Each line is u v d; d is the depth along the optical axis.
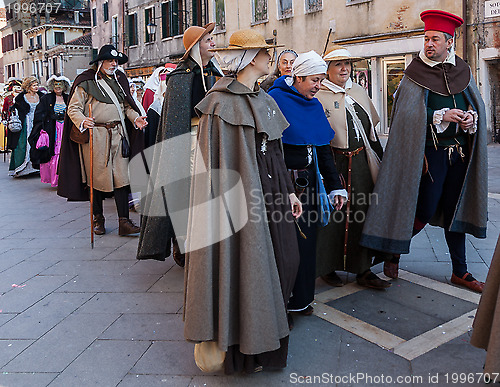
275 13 19.97
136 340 3.21
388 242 3.76
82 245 5.23
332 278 4.06
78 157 5.54
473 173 3.75
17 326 3.44
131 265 4.59
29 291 4.03
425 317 3.45
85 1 45.59
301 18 19.08
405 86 3.76
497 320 2.41
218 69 4.03
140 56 28.27
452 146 3.72
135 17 28.55
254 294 2.60
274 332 2.64
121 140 5.47
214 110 2.65
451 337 3.17
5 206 7.28
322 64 3.26
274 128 2.79
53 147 8.52
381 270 4.37
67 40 44.09
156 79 6.96
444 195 3.89
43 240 5.45
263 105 2.78
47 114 8.50
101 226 5.65
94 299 3.85
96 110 5.39
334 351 3.04
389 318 3.45
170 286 4.07
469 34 14.90
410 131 3.69
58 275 4.37
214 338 2.64
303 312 3.50
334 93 3.80
